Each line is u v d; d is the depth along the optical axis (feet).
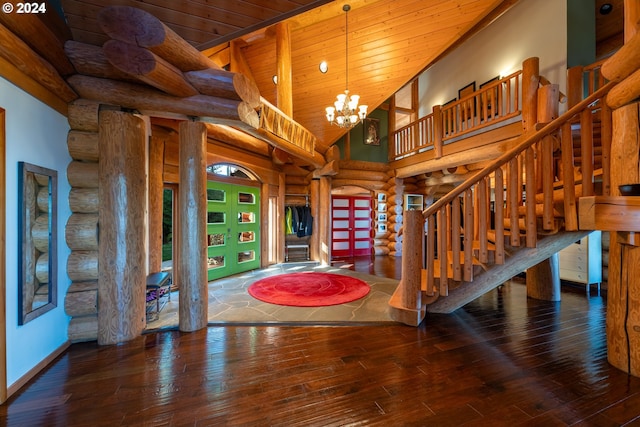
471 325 9.68
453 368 6.94
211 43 8.58
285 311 11.14
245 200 19.49
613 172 7.02
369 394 5.94
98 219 8.48
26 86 6.63
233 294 13.58
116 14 6.03
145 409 5.50
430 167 20.52
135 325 8.73
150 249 12.75
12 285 6.23
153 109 8.80
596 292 13.53
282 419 5.22
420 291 9.90
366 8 13.94
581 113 7.61
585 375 6.58
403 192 26.86
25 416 5.32
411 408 5.50
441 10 13.57
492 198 19.21
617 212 6.47
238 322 9.97
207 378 6.55
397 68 16.10
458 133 17.72
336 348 8.04
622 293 6.71
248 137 17.78
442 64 25.18
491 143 15.43
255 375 6.67
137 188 8.84
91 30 8.05
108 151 8.39
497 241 8.46
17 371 6.23
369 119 26.27
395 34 14.70
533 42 17.16
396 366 7.04
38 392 6.06
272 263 22.15
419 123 22.11
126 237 8.59
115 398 5.84
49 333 7.42
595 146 11.34
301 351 7.86
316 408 5.51
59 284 7.98
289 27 14.92
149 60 6.83
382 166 26.13
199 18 7.69
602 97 7.50
